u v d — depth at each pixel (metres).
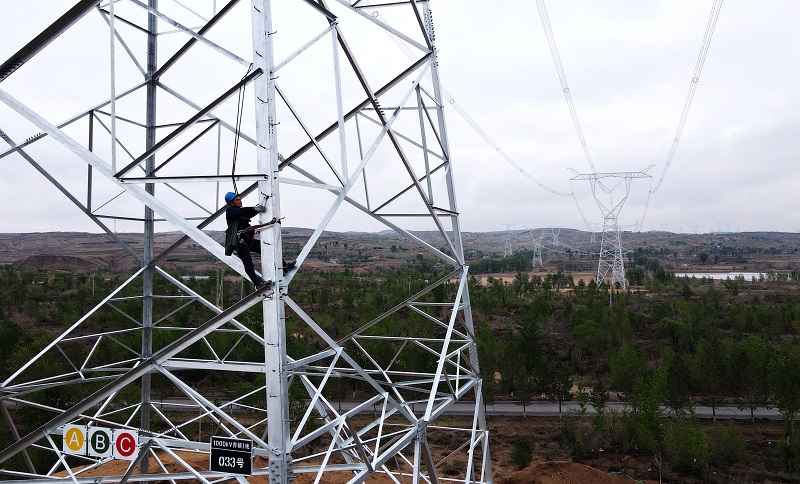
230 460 9.26
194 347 42.66
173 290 69.94
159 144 9.59
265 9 9.57
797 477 27.31
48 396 30.45
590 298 73.19
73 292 83.19
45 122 9.79
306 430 31.14
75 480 9.97
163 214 9.55
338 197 11.23
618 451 31.12
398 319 56.06
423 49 15.95
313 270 131.00
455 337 49.66
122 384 9.78
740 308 63.88
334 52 11.52
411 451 30.08
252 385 35.03
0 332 42.88
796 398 31.53
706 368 38.41
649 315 69.75
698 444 28.44
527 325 44.09
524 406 37.97
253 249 9.83
